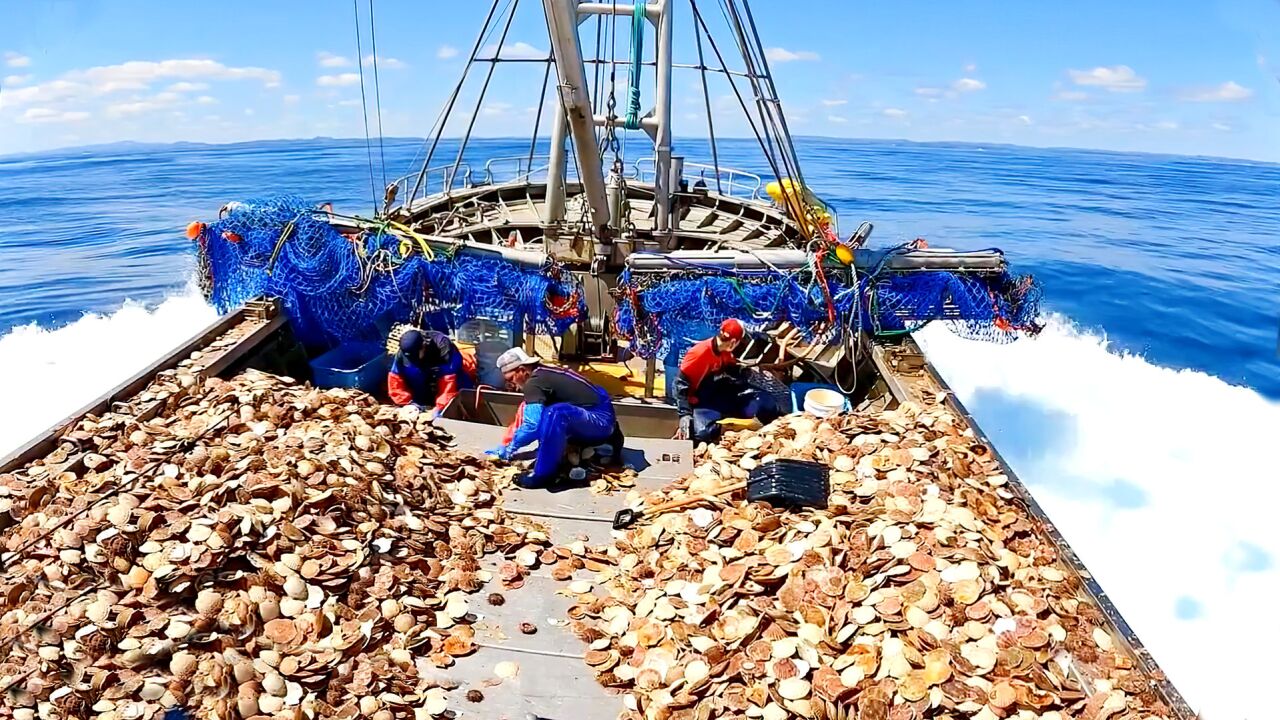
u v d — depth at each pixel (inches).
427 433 259.9
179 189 1537.9
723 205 479.8
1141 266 903.1
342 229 328.2
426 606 187.0
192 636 161.0
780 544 198.8
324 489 205.6
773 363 318.7
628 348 312.8
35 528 179.9
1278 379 562.6
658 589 196.4
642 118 360.8
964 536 189.2
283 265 311.7
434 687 166.6
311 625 172.4
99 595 164.6
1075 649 161.2
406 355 291.6
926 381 287.7
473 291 312.5
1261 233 1139.3
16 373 548.1
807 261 302.4
